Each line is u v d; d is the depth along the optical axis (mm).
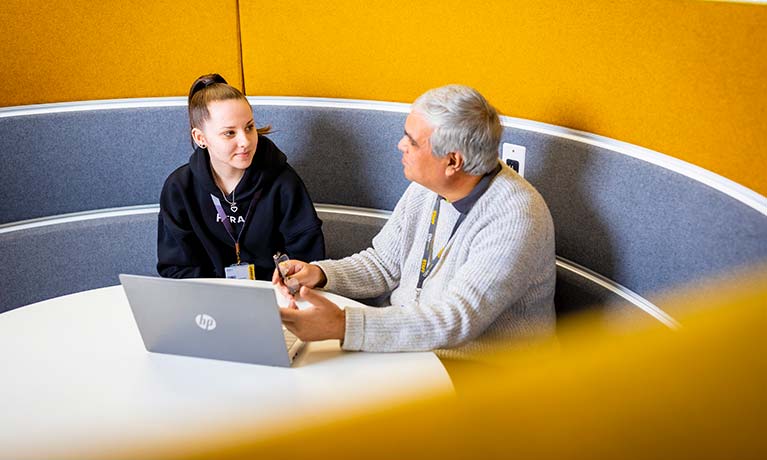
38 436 1288
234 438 161
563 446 162
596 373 177
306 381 1440
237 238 2438
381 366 1498
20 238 2682
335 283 1973
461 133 1721
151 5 2703
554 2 2068
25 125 2666
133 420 1328
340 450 156
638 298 1925
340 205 2848
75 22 2666
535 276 1779
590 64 2008
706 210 1668
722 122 1660
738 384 175
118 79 2771
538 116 2213
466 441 160
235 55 2803
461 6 2342
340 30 2654
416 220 2020
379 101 2689
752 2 1546
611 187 1959
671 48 1768
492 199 1791
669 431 168
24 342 1599
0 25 2604
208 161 2369
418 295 1952
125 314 1717
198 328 1486
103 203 2848
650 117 1863
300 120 2771
